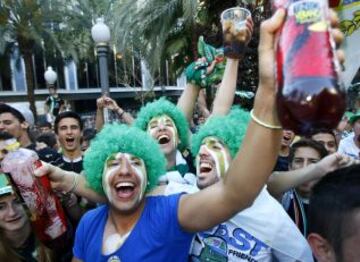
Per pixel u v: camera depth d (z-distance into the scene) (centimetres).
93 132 477
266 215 179
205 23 1048
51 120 1171
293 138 317
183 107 313
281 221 180
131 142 163
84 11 1772
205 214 130
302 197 234
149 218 149
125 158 160
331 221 100
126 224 154
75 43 1881
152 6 1114
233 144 207
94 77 2791
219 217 127
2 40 1672
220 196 124
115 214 157
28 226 190
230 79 264
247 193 113
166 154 272
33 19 1638
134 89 2370
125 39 1202
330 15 85
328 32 79
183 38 1170
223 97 260
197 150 220
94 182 170
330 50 77
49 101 1249
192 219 136
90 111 2845
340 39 85
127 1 1195
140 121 289
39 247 190
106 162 162
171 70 1331
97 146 169
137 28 1157
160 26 1138
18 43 1802
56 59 2067
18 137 356
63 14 1706
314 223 107
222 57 306
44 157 356
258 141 105
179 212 142
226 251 176
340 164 191
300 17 80
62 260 194
